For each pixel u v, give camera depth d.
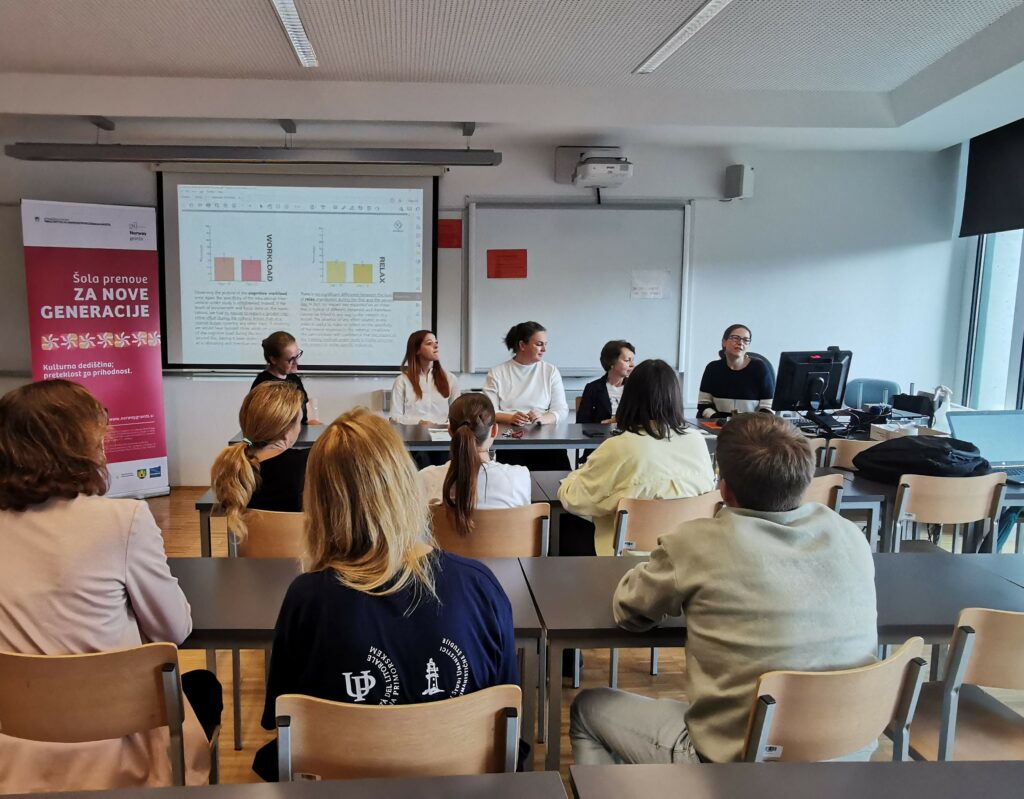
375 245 5.51
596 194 5.58
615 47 3.98
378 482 1.20
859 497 2.89
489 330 5.64
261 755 1.33
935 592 1.86
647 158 5.58
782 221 5.71
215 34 3.82
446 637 1.20
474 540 2.29
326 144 5.33
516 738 1.21
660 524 2.42
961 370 5.88
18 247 5.35
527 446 3.61
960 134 5.07
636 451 2.46
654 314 5.71
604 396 4.33
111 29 3.75
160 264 5.45
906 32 3.80
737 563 1.38
